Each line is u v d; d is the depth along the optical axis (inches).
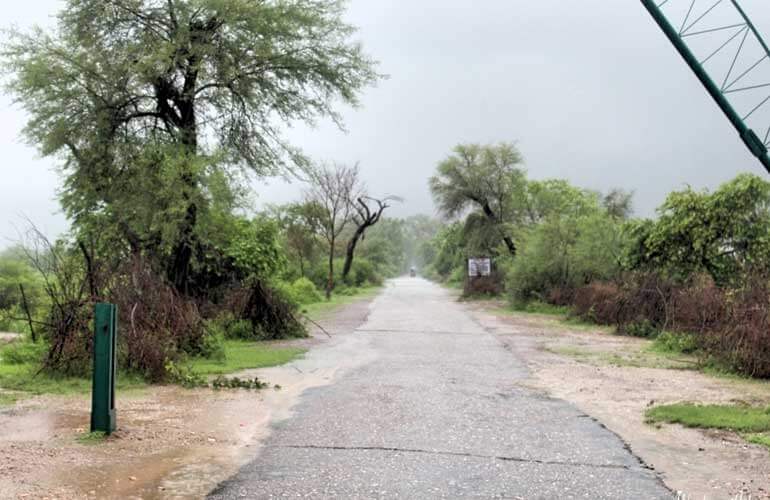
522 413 320.8
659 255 870.4
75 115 700.0
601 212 1218.6
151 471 220.5
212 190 672.4
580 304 930.7
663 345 594.2
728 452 251.9
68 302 416.2
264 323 678.5
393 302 1437.0
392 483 209.9
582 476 219.9
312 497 196.2
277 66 747.4
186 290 713.6
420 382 409.4
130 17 703.7
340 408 328.8
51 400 338.0
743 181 785.6
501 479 215.5
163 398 351.9
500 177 1819.6
